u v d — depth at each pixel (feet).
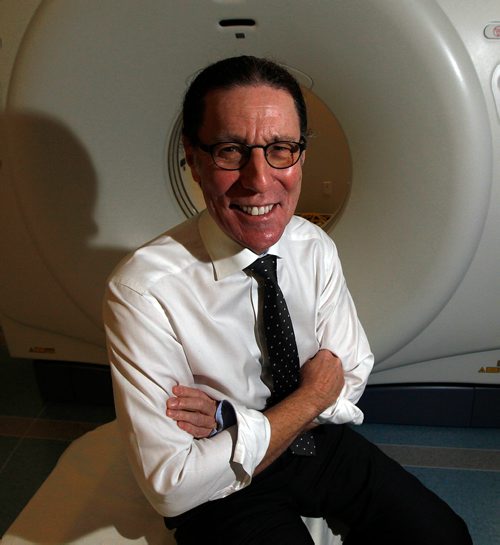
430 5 3.43
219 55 3.61
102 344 5.14
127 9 3.45
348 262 4.31
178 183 4.40
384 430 5.45
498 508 4.71
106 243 4.31
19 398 6.01
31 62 3.74
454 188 3.82
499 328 4.65
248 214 2.69
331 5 3.34
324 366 3.39
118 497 3.58
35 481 5.09
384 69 3.52
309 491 3.47
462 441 5.30
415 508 3.38
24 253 4.68
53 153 4.04
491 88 3.65
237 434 2.89
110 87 3.78
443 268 4.13
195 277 3.01
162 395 2.87
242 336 3.16
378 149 3.84
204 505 3.28
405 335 4.50
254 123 2.49
